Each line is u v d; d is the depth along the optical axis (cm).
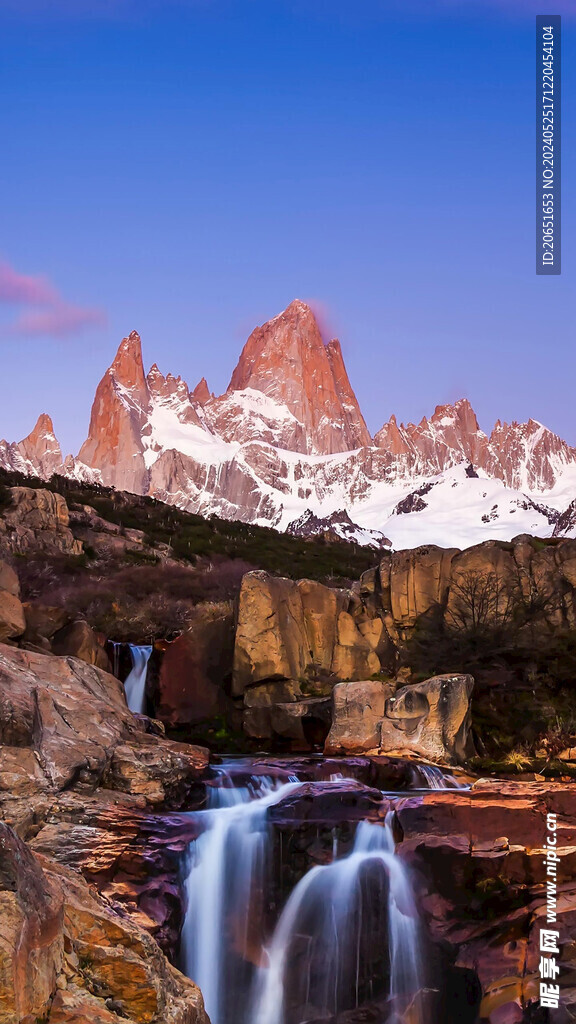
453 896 1866
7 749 1698
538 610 2792
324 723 2577
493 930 1820
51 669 2114
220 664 2847
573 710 2473
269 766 2105
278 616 2797
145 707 2891
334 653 2853
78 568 4572
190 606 3734
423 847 1880
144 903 1606
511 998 1731
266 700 2723
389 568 2941
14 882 956
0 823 993
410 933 1856
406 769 2183
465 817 1889
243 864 1858
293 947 1847
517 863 1847
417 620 2875
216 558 5634
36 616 2686
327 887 1883
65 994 983
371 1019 1833
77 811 1706
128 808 1789
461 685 2398
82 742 1859
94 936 1084
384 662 2855
